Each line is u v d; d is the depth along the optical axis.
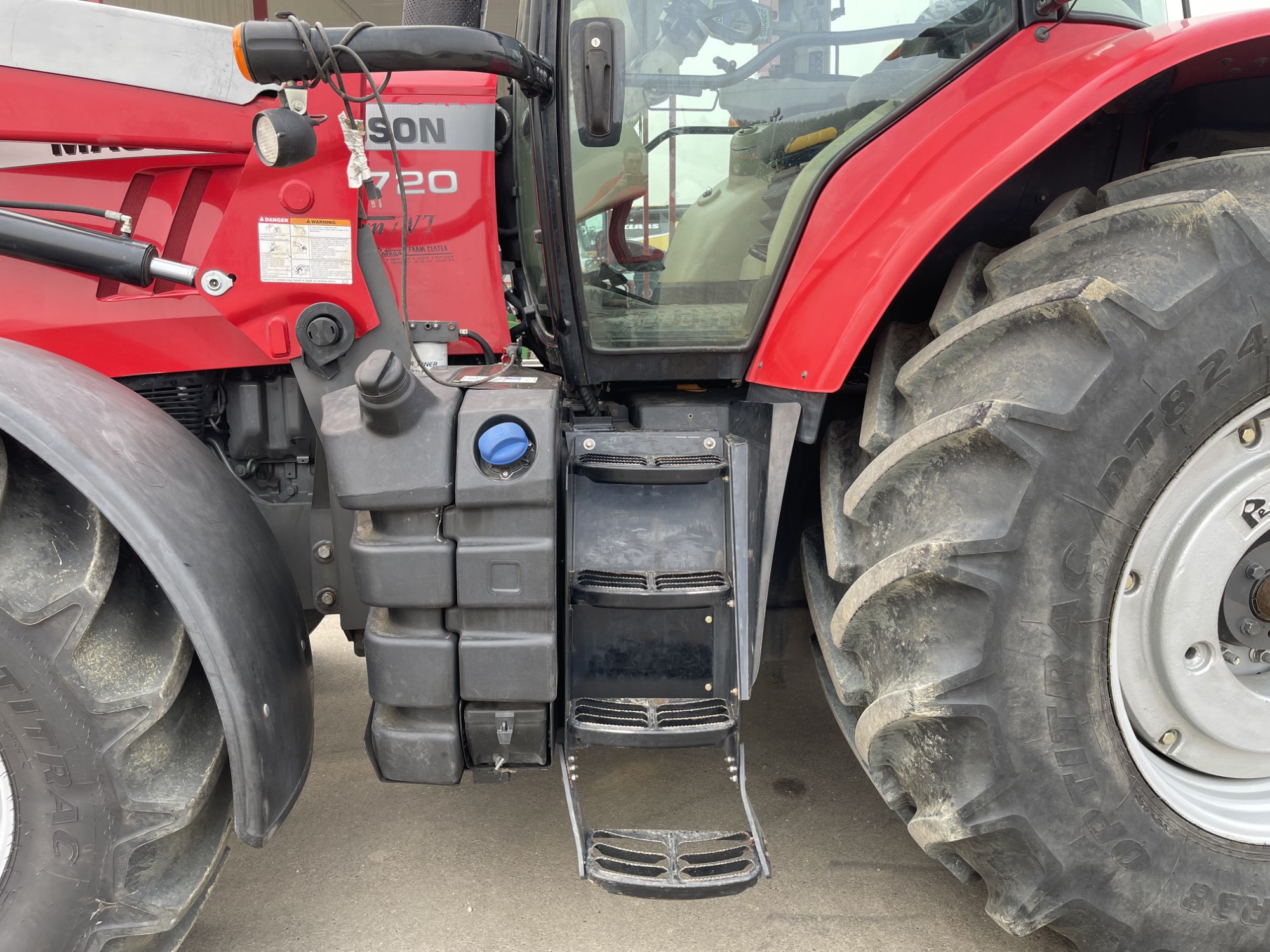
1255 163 1.42
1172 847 1.42
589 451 1.63
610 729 1.50
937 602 1.36
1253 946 1.47
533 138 1.61
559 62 1.56
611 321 1.74
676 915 1.71
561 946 1.63
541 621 1.48
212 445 1.87
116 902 1.35
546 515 1.45
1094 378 1.30
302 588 1.83
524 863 1.87
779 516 1.66
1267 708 1.50
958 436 1.33
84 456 1.28
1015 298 1.37
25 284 1.73
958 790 1.37
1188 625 1.45
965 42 1.66
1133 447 1.31
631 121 1.67
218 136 1.68
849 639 1.49
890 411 1.52
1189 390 1.31
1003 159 1.43
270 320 1.67
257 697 1.33
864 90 1.67
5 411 1.26
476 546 1.45
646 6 1.63
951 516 1.34
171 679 1.33
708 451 1.63
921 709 1.34
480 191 1.90
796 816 2.02
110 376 1.78
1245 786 1.56
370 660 1.50
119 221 1.71
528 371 1.74
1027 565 1.31
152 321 1.76
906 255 1.46
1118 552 1.34
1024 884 1.40
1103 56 1.49
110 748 1.30
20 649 1.27
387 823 2.01
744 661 1.53
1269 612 1.49
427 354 1.76
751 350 1.72
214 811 1.46
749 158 1.68
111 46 1.66
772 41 1.65
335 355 1.68
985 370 1.39
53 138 1.67
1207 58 1.53
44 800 1.32
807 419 1.63
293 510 1.82
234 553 1.39
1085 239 1.41
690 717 1.53
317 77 1.37
